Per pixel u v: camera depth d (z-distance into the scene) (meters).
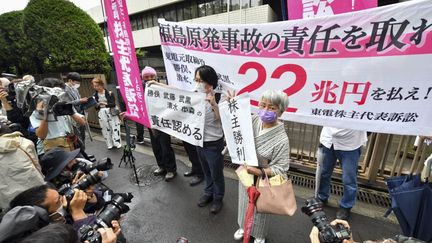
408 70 1.66
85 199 1.47
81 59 7.88
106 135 4.81
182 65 2.77
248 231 1.86
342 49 1.86
